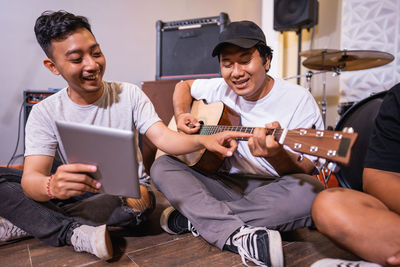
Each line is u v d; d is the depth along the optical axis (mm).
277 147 881
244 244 965
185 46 2812
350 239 770
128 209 1202
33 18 2730
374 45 3428
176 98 1698
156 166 1295
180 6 3607
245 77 1165
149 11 3408
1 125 2631
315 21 3748
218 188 1317
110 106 1252
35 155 1110
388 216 731
